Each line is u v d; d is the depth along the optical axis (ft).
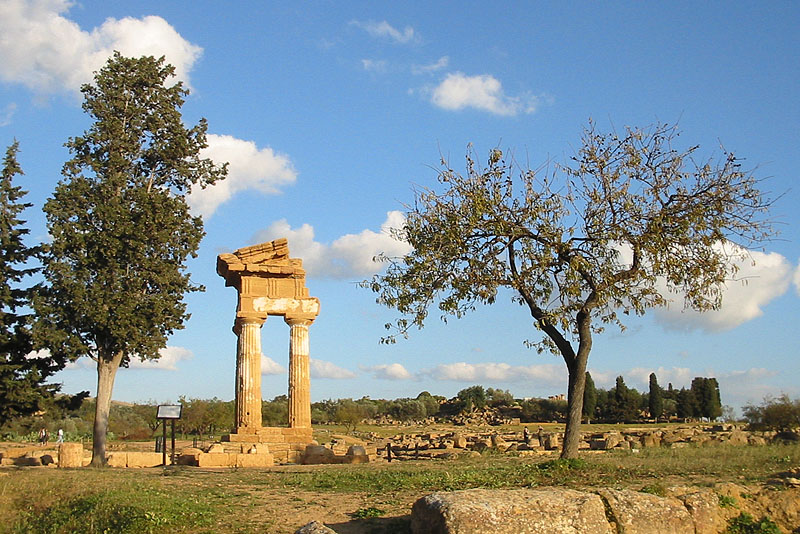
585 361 76.74
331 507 56.85
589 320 77.20
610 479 62.54
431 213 79.51
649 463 73.31
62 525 57.57
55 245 101.55
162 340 105.19
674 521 46.75
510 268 79.00
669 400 360.69
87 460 110.32
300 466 94.89
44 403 100.27
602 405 348.59
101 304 101.50
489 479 64.54
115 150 110.32
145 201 106.83
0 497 66.69
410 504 56.13
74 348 100.53
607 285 75.20
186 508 56.95
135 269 106.52
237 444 111.34
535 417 365.81
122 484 69.51
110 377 106.11
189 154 115.24
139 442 178.60
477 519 42.29
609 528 44.88
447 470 74.90
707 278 75.15
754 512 50.03
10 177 104.58
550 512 43.68
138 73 113.80
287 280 122.72
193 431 230.48
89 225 104.99
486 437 167.73
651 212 76.23
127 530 52.60
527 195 77.30
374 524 50.72
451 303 77.05
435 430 284.00
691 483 58.80
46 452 124.16
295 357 120.06
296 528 51.29
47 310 100.12
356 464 97.14
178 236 109.81
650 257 74.84
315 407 376.48
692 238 76.02
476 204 75.66
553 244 76.02
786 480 54.29
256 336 119.14
